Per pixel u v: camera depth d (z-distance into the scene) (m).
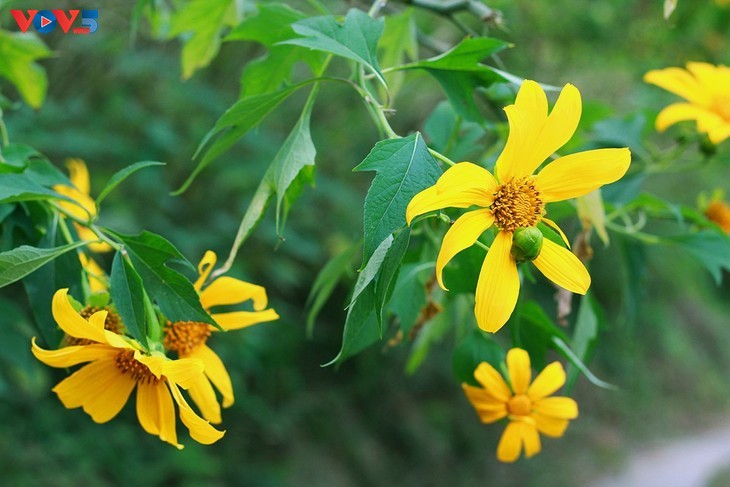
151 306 0.65
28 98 1.03
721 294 6.52
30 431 2.33
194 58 0.96
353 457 3.46
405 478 3.64
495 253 0.59
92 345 0.65
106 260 1.52
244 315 0.72
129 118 2.29
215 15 0.93
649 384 5.32
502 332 1.78
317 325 3.40
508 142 0.59
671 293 5.70
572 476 4.30
